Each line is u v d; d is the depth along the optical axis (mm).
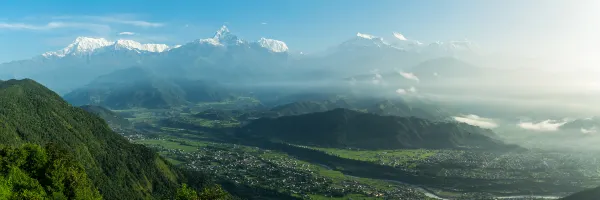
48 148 183125
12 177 156000
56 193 163375
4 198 142000
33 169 169125
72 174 175625
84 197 175875
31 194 148500
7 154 168000
